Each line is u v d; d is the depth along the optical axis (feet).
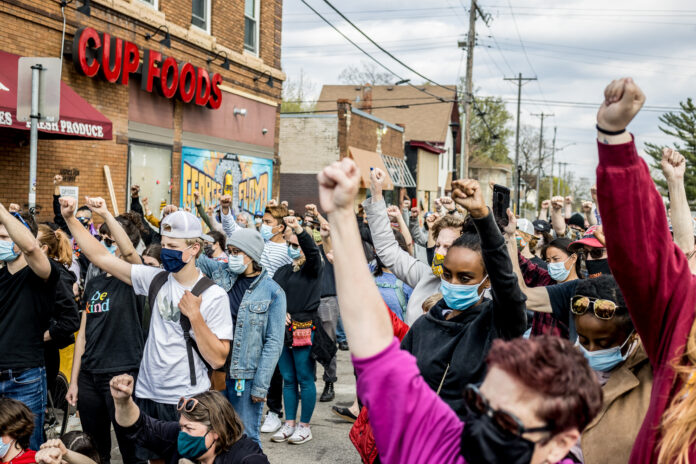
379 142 107.34
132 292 15.97
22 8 33.73
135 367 15.89
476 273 9.12
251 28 59.88
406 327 13.33
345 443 20.48
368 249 25.61
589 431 7.89
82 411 15.96
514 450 4.12
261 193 62.08
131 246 15.80
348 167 4.81
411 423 4.73
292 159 91.76
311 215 28.76
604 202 5.31
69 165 37.91
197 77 48.39
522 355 4.26
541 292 10.70
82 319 16.40
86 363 15.76
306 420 20.59
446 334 9.31
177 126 48.21
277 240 24.49
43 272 13.98
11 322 14.08
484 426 4.22
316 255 20.18
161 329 13.73
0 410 11.60
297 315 20.17
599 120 5.15
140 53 42.80
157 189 46.21
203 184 51.90
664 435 5.19
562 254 17.12
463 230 10.59
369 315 4.82
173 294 13.78
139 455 13.01
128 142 42.75
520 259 17.75
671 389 5.40
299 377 20.53
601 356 8.17
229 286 17.15
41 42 35.29
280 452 19.63
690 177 201.77
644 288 5.49
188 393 13.57
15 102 30.63
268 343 16.70
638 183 5.19
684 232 8.18
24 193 35.06
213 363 13.41
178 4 47.29
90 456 12.87
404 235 21.40
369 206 14.32
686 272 5.52
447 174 170.50
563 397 4.13
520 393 4.20
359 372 4.89
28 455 11.98
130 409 11.85
